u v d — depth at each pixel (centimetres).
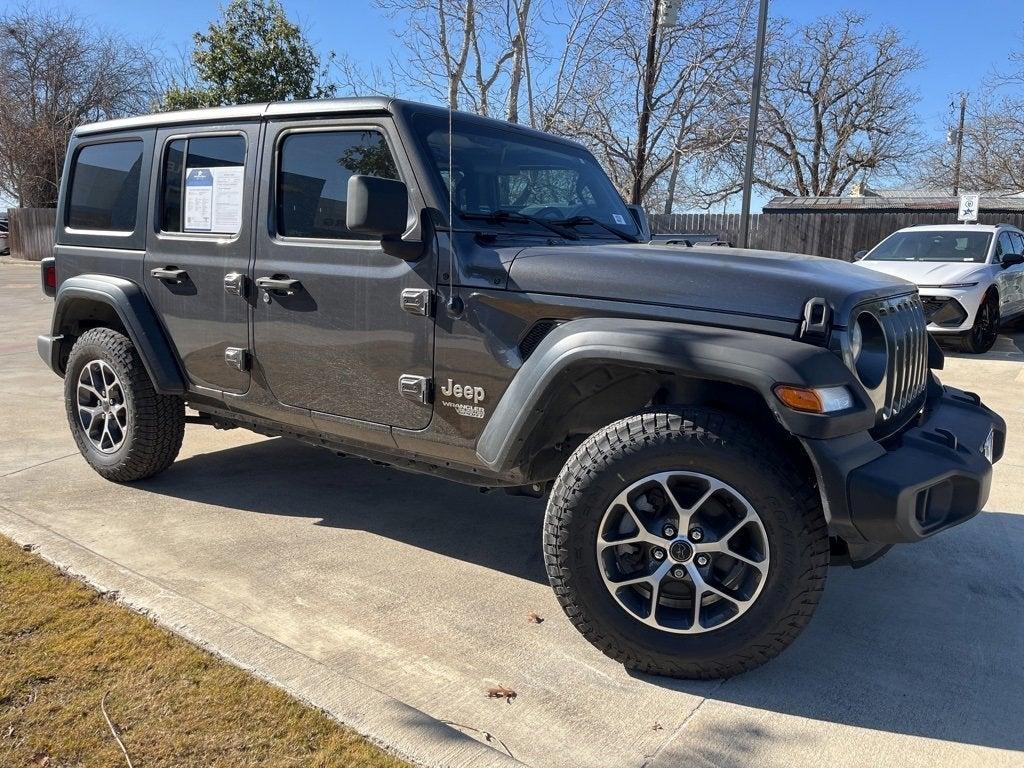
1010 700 272
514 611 328
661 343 265
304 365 362
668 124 1470
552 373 281
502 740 245
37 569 339
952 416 332
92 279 445
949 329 1005
